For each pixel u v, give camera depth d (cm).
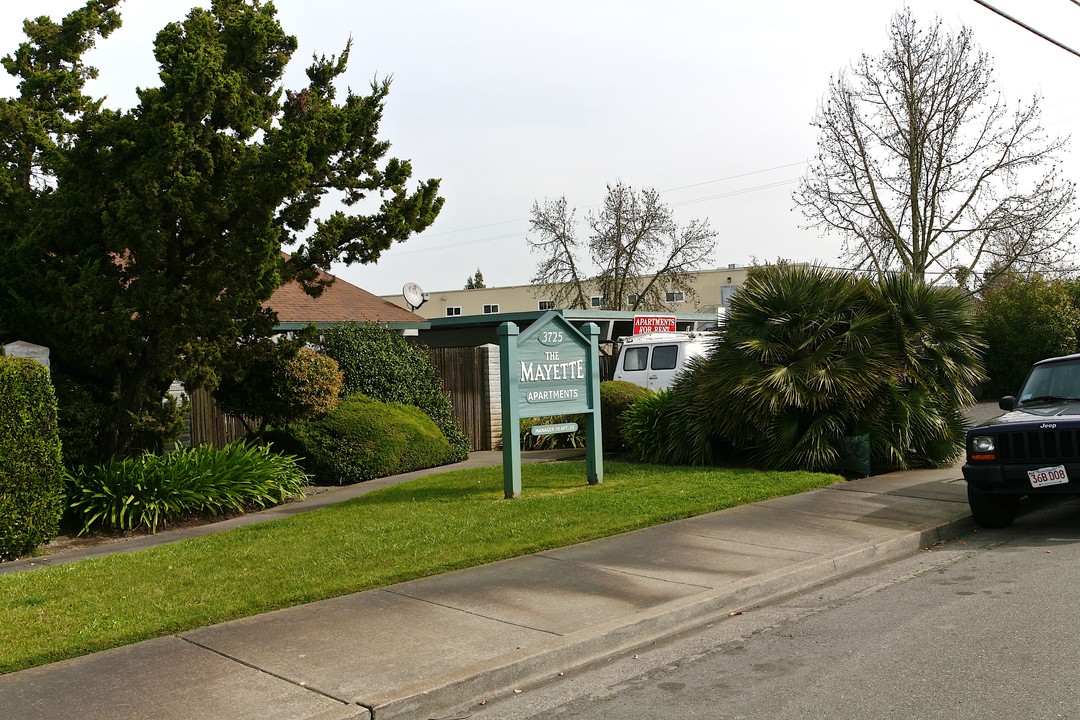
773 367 1295
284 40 1166
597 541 879
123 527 1013
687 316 2878
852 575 787
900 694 490
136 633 600
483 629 609
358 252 1220
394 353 1627
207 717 469
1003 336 2955
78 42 1280
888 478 1248
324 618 641
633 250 4497
